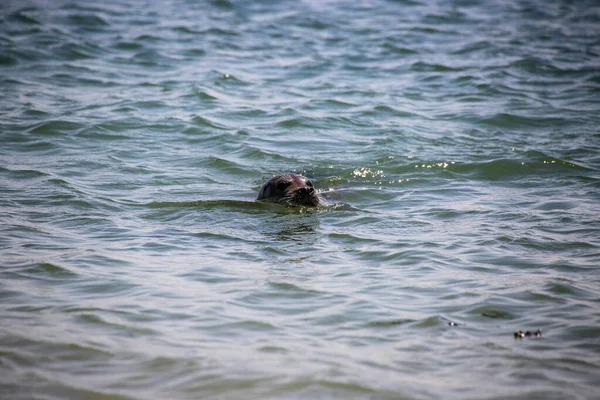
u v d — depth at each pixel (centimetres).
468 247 3312
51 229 3494
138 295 2727
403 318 2569
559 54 8012
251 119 5809
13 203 3850
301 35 8669
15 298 2672
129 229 3547
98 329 2442
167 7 9744
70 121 5456
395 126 5694
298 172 4725
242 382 2127
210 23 8988
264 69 7338
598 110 6147
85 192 4094
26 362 2220
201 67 7275
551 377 2173
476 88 6825
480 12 10012
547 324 2520
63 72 6875
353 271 3025
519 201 4066
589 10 10162
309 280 2914
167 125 5556
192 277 2923
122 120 5594
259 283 2869
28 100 5962
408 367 2231
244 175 4681
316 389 2095
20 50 7344
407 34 8794
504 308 2648
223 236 3494
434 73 7350
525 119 5894
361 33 8819
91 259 3094
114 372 2178
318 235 3538
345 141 5334
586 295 2766
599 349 2342
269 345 2352
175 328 2464
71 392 2069
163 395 2062
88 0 9875
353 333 2452
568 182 4428
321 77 7125
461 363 2258
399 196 4247
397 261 3144
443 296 2759
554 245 3325
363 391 2091
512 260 3145
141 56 7562
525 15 9856
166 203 3994
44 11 8994
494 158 4875
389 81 7050
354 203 4153
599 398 2059
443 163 4800
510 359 2281
